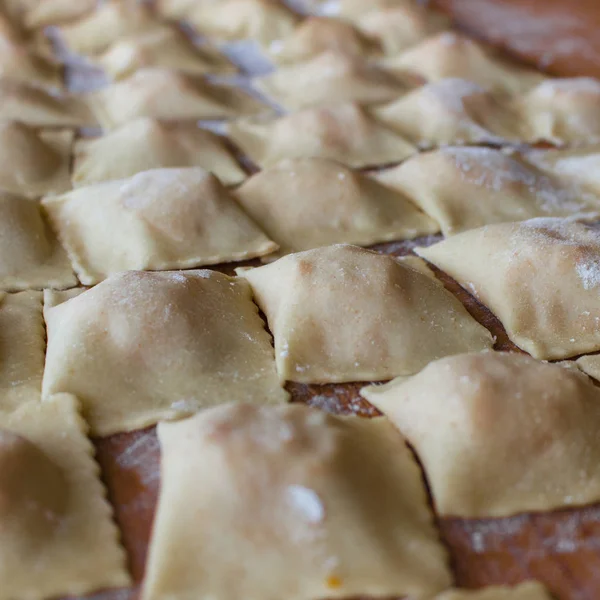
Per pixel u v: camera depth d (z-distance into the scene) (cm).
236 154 31
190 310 22
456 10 48
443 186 28
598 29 44
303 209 27
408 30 42
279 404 21
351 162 31
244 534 18
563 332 23
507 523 19
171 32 39
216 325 22
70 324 22
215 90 35
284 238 26
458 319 23
